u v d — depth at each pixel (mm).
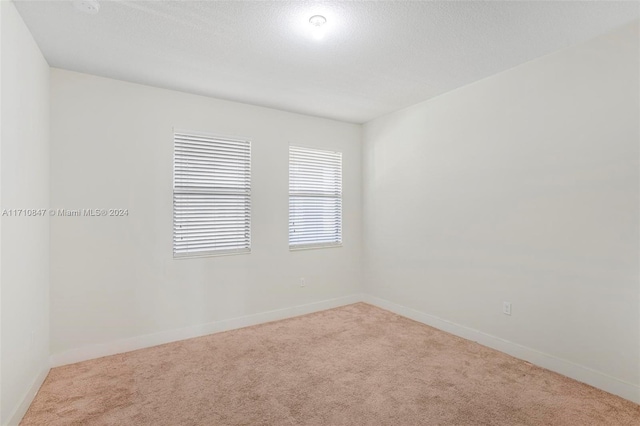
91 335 2916
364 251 4719
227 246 3680
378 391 2346
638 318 2193
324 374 2592
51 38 2340
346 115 4316
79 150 2885
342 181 4598
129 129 3117
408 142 3990
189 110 3434
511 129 2926
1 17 1807
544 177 2695
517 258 2895
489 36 2354
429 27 2227
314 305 4305
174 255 3350
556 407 2148
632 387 2209
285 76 3043
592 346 2412
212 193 3580
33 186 2348
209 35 2316
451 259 3488
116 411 2111
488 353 2982
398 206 4148
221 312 3604
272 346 3152
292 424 1981
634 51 2199
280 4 1962
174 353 3000
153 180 3234
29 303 2246
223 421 2010
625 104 2244
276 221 4012
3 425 1831
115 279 3039
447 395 2293
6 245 1881
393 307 4246
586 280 2445
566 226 2561
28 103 2244
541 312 2719
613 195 2305
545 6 1997
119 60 2688
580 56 2463
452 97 3459
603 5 1991
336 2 1944
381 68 2889
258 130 3881
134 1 1925
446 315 3545
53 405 2180
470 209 3293
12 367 1949
